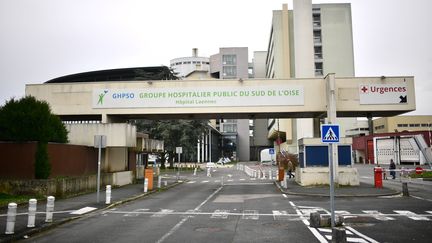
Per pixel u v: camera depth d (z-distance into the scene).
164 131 55.00
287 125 76.81
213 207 16.97
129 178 30.73
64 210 15.56
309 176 26.53
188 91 28.75
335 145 26.23
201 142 94.06
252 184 31.36
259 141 133.75
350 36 86.88
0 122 20.55
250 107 28.44
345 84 28.42
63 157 22.53
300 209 15.89
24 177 20.17
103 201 18.77
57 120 22.95
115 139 27.03
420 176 35.41
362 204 17.25
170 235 10.61
